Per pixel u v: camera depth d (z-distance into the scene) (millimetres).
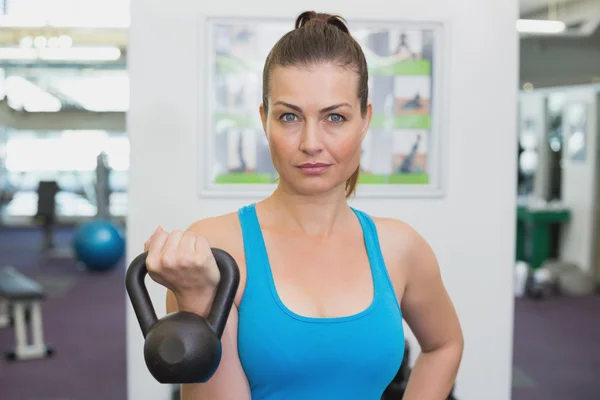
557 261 7355
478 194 2883
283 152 798
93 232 7879
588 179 7102
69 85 11258
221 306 681
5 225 12516
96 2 7508
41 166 12289
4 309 5426
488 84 2848
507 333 2928
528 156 8094
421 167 2844
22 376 4105
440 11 2805
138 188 2746
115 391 3857
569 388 4004
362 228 915
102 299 6484
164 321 663
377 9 2773
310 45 780
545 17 7059
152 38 2703
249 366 805
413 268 957
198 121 2740
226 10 2715
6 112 11219
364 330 815
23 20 7719
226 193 2766
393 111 2816
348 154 802
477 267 2904
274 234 865
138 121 2727
